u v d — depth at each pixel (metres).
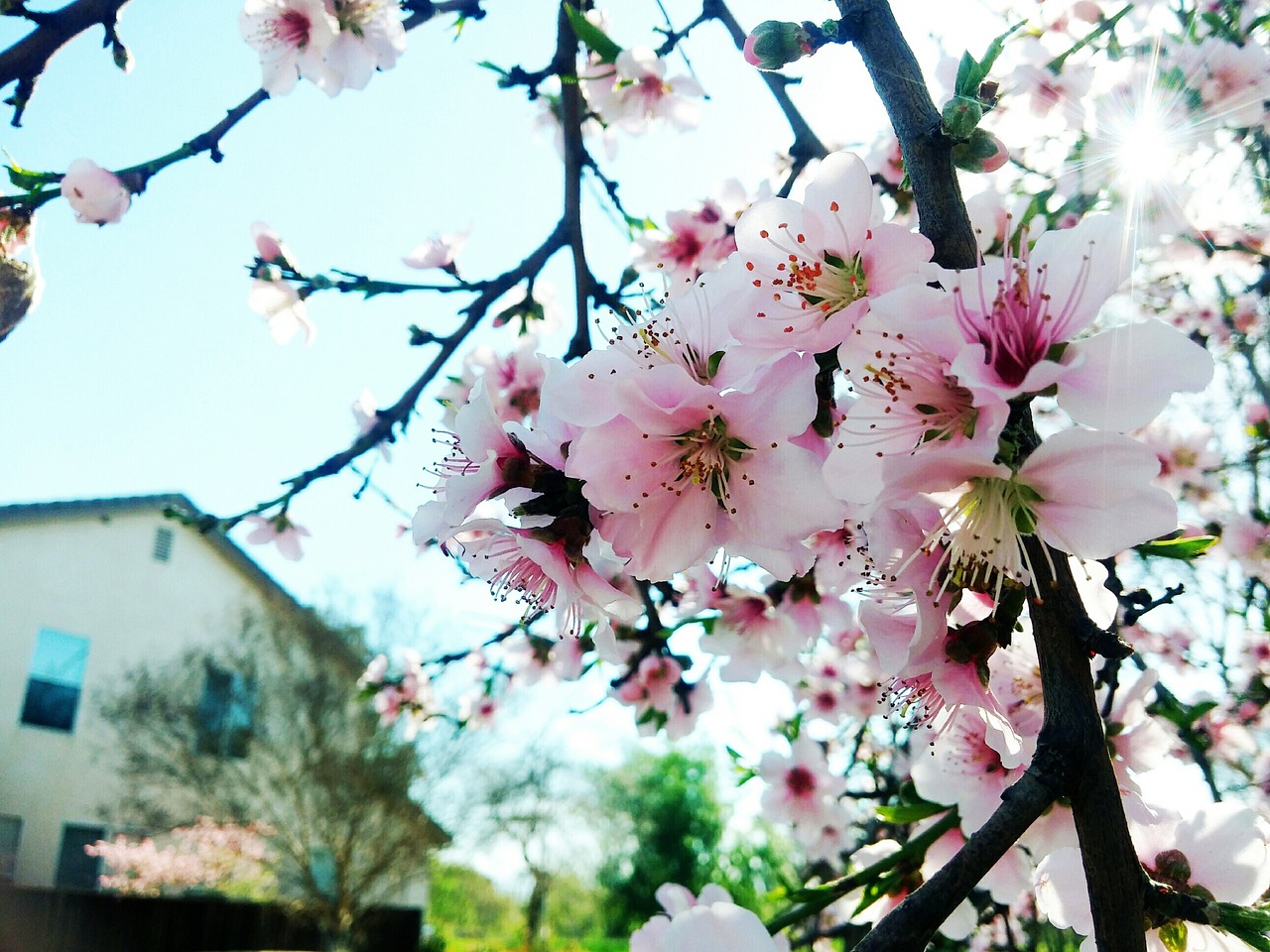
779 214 1.33
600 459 1.29
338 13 2.99
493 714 5.87
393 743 16.70
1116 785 1.00
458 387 3.42
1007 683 1.53
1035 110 3.44
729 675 3.34
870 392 1.19
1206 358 1.05
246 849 15.81
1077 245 1.12
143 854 15.27
